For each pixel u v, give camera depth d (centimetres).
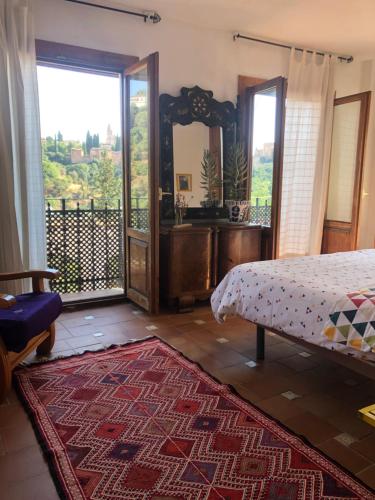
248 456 172
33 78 311
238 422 197
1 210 306
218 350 286
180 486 155
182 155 396
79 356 270
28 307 238
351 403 218
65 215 418
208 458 171
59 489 153
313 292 208
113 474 161
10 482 158
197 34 391
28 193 323
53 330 273
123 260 405
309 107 451
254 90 405
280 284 229
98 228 436
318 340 198
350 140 458
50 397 218
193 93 393
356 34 407
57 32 329
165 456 172
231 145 420
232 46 410
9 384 216
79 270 434
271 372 253
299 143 454
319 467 165
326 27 391
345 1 334
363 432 192
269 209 415
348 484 156
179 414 204
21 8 298
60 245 421
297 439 183
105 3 342
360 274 240
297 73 439
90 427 192
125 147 380
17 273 266
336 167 477
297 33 407
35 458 172
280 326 222
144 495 150
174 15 367
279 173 378
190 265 367
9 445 180
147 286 361
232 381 241
